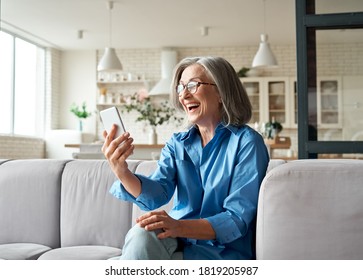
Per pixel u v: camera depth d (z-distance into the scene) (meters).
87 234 2.26
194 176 1.57
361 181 1.20
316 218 1.21
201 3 6.30
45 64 8.88
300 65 2.84
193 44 8.77
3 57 7.64
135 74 9.12
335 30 2.83
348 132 2.80
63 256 1.96
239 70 8.71
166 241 1.35
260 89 8.67
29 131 8.55
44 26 7.46
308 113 2.83
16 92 8.07
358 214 1.18
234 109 1.54
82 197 2.30
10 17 6.97
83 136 8.67
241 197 1.41
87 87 9.12
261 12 6.71
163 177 1.58
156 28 7.62
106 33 7.93
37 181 2.38
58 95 9.14
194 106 1.56
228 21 7.19
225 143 1.53
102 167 2.35
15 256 2.00
